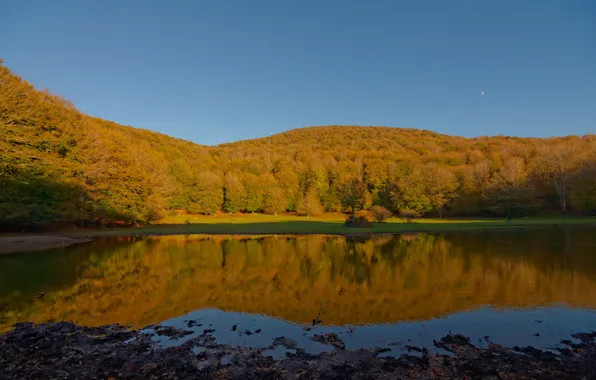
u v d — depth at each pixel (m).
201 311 14.30
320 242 36.78
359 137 171.88
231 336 11.34
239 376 8.46
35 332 11.80
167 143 112.31
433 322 12.45
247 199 87.12
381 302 15.12
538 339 10.74
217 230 48.59
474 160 91.62
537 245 30.84
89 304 15.45
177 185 76.75
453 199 72.94
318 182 90.44
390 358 9.45
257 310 14.32
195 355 9.75
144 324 12.78
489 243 32.81
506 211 68.31
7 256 28.34
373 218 67.69
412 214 70.94
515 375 8.38
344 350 10.07
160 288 18.30
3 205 36.09
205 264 24.95
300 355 9.73
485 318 12.78
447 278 19.38
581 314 13.09
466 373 8.49
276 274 21.41
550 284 17.56
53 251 30.97
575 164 68.06
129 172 53.69
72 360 9.38
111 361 9.29
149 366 9.00
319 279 19.91
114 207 51.38
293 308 14.51
